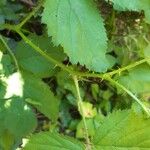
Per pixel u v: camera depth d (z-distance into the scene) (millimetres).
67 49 297
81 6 303
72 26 299
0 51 333
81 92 471
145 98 436
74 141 291
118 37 439
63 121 496
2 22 403
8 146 342
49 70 345
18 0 426
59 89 469
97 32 304
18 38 404
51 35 294
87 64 302
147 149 284
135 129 290
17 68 338
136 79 372
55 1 297
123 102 423
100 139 292
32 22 429
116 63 436
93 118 468
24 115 334
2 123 330
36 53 344
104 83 453
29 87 340
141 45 441
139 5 304
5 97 331
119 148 288
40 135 292
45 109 344
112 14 403
